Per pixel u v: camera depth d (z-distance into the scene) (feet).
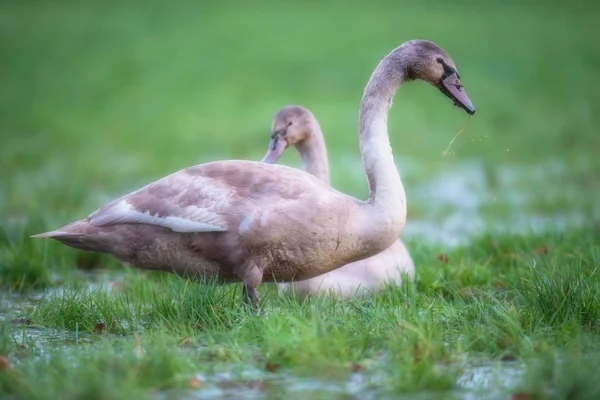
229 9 200.75
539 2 205.98
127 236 33.50
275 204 32.48
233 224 32.53
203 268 33.68
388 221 33.63
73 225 34.04
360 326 30.83
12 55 155.33
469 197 68.13
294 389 26.45
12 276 43.55
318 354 27.81
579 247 43.73
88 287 39.68
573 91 123.13
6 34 173.06
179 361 27.53
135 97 125.90
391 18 183.01
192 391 26.30
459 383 26.78
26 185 72.02
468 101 35.86
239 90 127.44
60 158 87.76
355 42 157.38
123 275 45.85
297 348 28.22
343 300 34.24
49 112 115.75
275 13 193.77
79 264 48.39
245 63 144.36
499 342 29.50
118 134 102.17
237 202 32.65
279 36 165.89
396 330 30.14
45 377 26.32
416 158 87.61
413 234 53.47
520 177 75.51
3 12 200.03
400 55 35.88
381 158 34.55
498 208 62.28
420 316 31.99
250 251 32.73
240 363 28.50
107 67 146.30
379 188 34.06
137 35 172.24
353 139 96.73
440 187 72.23
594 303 32.42
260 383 26.94
